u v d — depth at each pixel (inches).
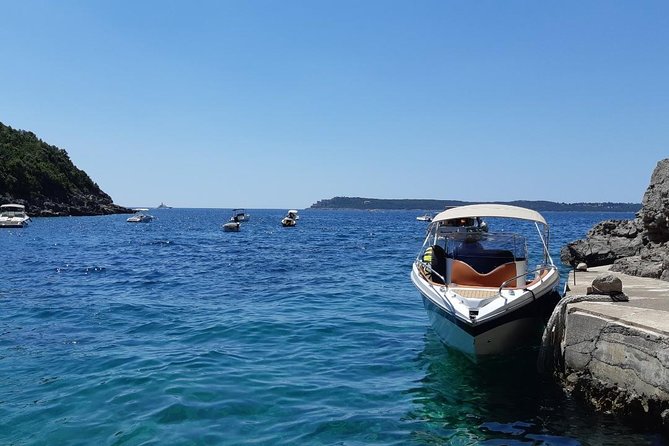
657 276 503.8
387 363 398.9
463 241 463.5
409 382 357.7
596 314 321.4
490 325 360.5
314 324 525.3
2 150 4702.3
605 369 308.7
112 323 529.7
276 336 478.3
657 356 277.3
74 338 466.6
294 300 668.7
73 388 333.7
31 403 309.3
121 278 886.4
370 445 267.0
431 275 457.1
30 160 4965.6
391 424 291.3
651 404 280.5
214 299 675.4
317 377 364.5
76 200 5310.0
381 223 4229.8
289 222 3284.9
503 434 282.0
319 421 291.6
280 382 351.3
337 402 319.6
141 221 3996.1
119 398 316.2
